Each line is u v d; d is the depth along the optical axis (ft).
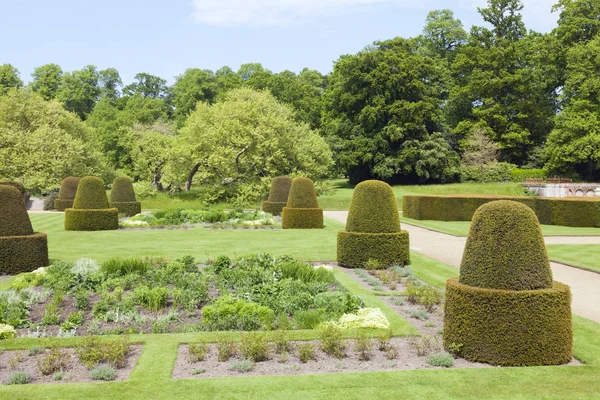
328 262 50.01
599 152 148.66
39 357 23.98
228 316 28.48
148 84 266.36
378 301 33.58
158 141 132.36
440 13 212.84
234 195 122.62
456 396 19.70
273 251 56.08
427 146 167.02
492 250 23.67
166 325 28.45
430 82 187.32
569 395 19.75
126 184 97.55
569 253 56.44
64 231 74.59
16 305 30.32
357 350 24.29
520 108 173.68
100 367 22.00
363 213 47.11
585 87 153.38
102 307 30.99
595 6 166.50
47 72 241.55
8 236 44.78
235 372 22.21
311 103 208.85
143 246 59.72
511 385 20.58
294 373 22.15
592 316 31.76
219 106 135.54
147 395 19.72
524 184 143.33
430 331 28.07
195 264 43.29
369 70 171.22
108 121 206.28
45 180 123.44
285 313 30.30
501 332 22.80
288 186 99.55
